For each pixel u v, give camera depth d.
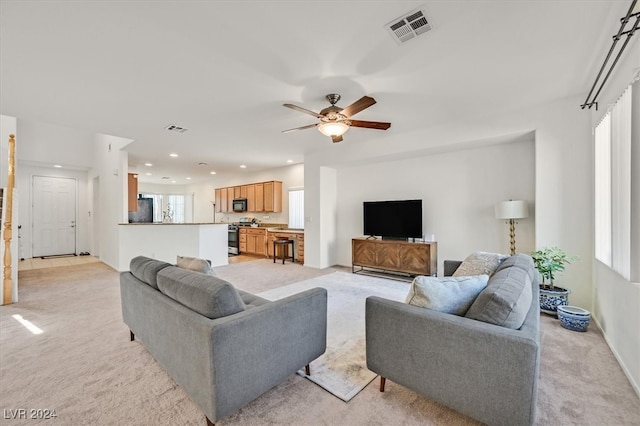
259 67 2.31
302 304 1.82
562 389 1.80
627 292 1.98
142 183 10.50
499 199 4.04
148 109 3.19
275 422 1.52
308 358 1.89
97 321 2.90
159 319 1.82
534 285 2.09
